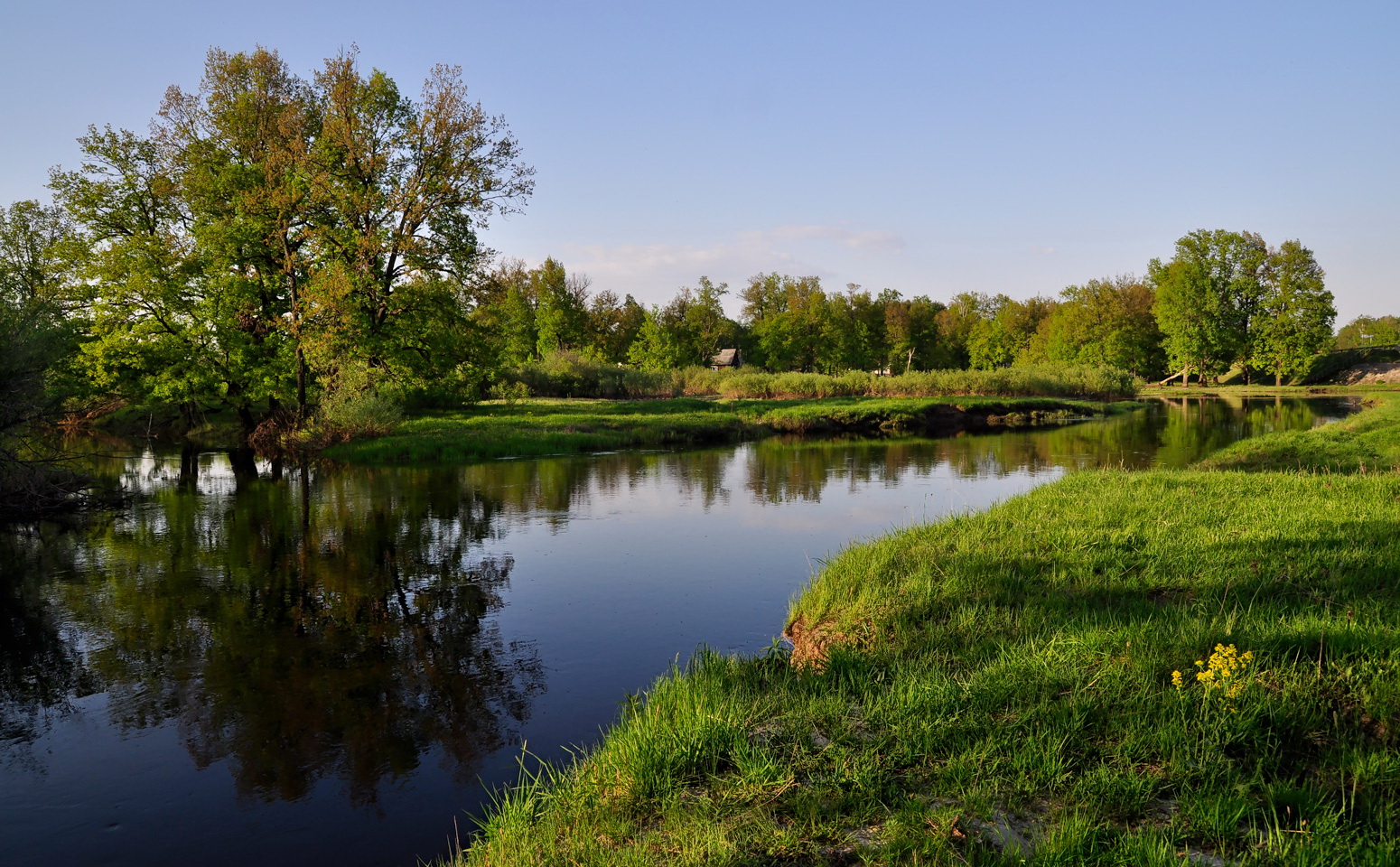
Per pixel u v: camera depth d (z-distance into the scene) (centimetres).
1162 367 8144
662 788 396
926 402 3903
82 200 2792
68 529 1382
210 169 2889
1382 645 451
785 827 351
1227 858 307
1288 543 756
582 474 1998
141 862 437
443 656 746
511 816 410
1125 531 852
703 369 5950
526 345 7619
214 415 3731
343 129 2734
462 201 2925
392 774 530
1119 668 470
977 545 845
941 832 332
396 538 1261
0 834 467
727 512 1448
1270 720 398
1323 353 6975
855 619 671
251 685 684
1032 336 9106
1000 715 435
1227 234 6888
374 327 2870
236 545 1229
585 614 858
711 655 639
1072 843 314
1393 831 312
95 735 596
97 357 2659
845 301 9594
